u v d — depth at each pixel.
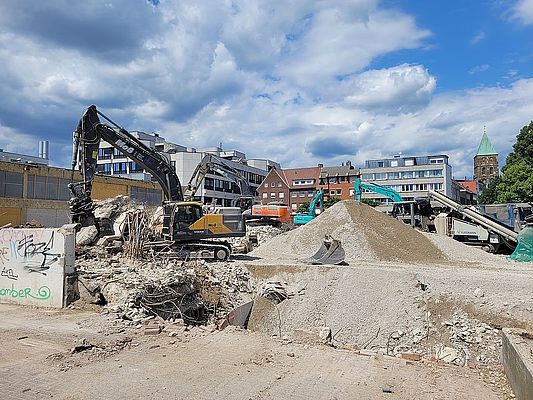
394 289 16.36
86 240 20.41
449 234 31.59
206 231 21.06
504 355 8.24
